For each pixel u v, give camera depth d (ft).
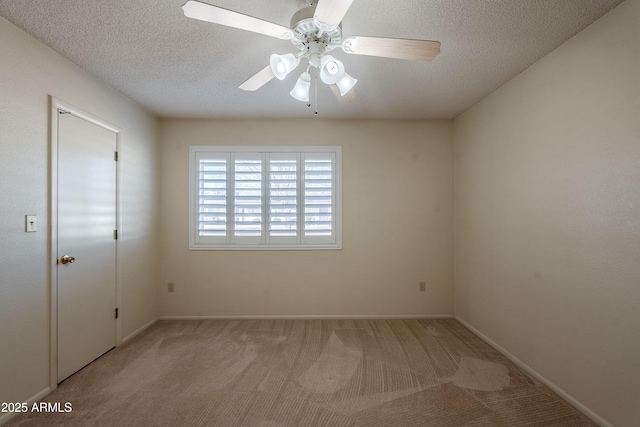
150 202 10.83
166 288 11.44
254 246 11.47
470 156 10.41
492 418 5.83
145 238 10.52
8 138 5.84
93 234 8.11
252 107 10.41
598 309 5.75
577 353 6.17
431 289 11.61
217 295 11.47
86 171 7.84
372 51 4.97
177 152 11.50
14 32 5.96
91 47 6.75
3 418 5.67
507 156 8.45
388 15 5.75
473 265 10.19
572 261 6.32
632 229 5.18
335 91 6.62
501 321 8.66
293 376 7.29
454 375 7.36
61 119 7.04
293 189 11.50
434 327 10.60
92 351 8.03
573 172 6.31
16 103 5.99
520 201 7.91
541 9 5.55
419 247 11.60
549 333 6.90
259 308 11.49
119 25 5.99
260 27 4.60
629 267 5.22
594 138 5.85
